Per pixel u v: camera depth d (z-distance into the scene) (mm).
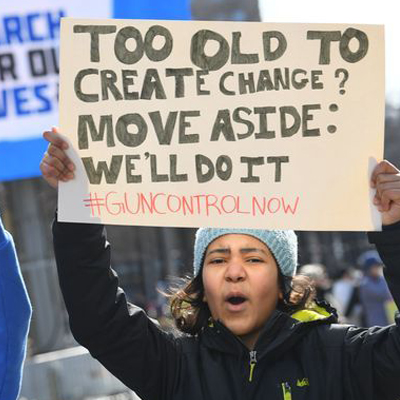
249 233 4895
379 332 4805
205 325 5074
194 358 4977
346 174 4809
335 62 4848
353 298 18094
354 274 23125
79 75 4773
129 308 4902
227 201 4797
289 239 4988
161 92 4809
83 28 4781
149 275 29938
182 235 31219
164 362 4949
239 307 4887
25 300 4625
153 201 4777
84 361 11789
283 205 4801
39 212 13930
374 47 4844
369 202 4781
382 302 17125
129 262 30062
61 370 11641
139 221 4754
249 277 4879
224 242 4902
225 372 4895
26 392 11422
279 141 4824
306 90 4840
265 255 4910
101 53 4785
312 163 4816
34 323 12648
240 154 4816
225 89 4832
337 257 39719
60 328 12742
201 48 4828
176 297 5195
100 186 4746
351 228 4777
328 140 4824
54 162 4699
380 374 4773
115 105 4785
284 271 5004
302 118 4832
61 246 4723
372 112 4832
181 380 4930
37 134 10828
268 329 4840
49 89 10859
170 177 4793
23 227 12852
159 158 4793
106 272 4773
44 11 10828
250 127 4824
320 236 40000
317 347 4918
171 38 4816
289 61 4844
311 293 5102
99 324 4762
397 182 4664
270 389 4848
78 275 4730
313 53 4848
